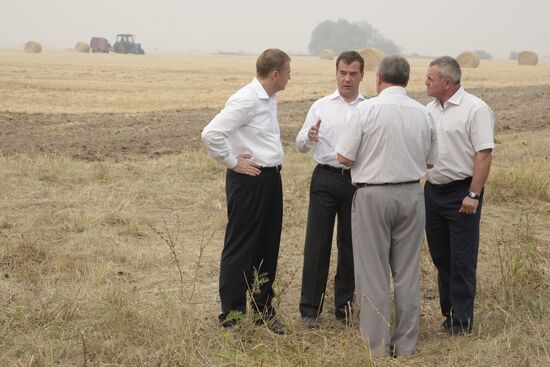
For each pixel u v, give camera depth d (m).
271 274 5.49
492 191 9.78
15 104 19.95
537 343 5.01
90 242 7.31
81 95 23.09
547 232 8.30
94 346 4.92
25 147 12.74
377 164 4.93
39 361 4.61
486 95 26.64
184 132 15.42
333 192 5.49
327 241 5.55
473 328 5.45
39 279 6.21
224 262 5.30
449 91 5.22
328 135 5.47
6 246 6.99
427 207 5.49
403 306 5.09
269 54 5.14
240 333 5.18
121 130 15.60
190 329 5.07
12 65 40.19
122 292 5.77
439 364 4.91
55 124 16.27
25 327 5.17
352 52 5.49
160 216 8.48
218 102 22.50
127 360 4.74
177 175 10.36
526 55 73.69
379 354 5.05
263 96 5.14
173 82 30.38
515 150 13.55
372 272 5.04
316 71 44.97
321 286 5.57
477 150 5.13
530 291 6.04
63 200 8.77
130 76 33.69
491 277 6.61
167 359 4.70
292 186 9.80
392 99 4.95
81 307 5.59
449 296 5.53
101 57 63.94
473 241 5.31
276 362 4.76
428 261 6.97
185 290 6.12
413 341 5.14
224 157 5.05
